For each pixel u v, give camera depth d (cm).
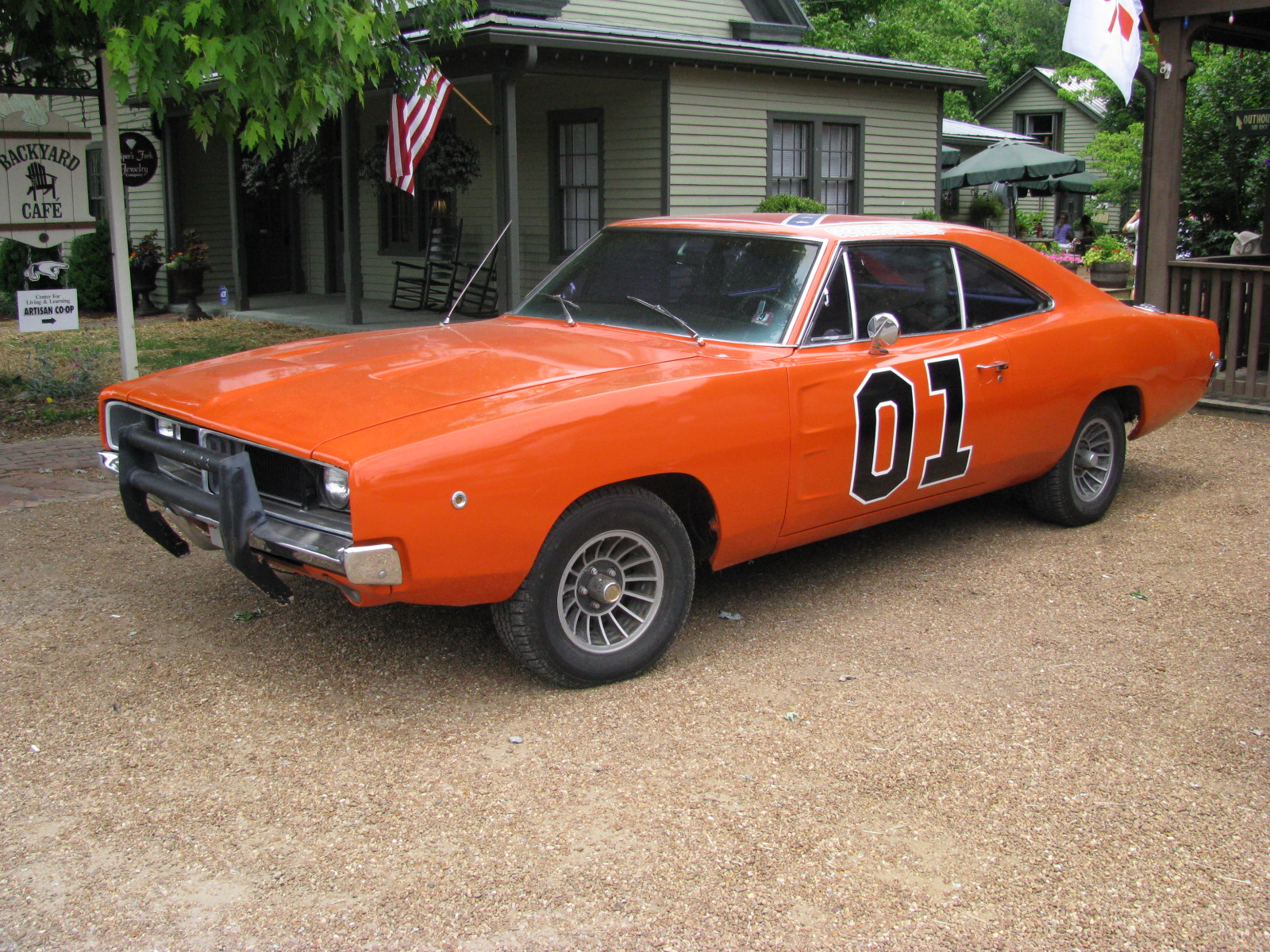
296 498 371
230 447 382
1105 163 2406
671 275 497
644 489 405
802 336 447
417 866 297
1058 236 2730
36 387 949
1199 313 946
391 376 411
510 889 288
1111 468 610
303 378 416
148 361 1142
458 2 915
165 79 689
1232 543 580
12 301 1652
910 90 1664
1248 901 287
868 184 1641
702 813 323
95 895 284
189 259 1554
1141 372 594
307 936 269
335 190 1798
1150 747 366
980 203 2517
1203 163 1508
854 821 321
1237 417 895
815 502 453
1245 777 347
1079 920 279
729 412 413
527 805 327
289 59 714
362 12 744
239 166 1608
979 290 529
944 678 417
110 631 453
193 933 270
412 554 344
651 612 412
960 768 351
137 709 385
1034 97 3434
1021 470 551
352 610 479
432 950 265
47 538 572
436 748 360
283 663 424
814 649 444
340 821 318
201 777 341
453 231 1597
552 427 367
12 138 869
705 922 276
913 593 508
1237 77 1475
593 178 1477
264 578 377
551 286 539
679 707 391
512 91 1181
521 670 421
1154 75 947
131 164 1274
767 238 484
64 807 324
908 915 280
